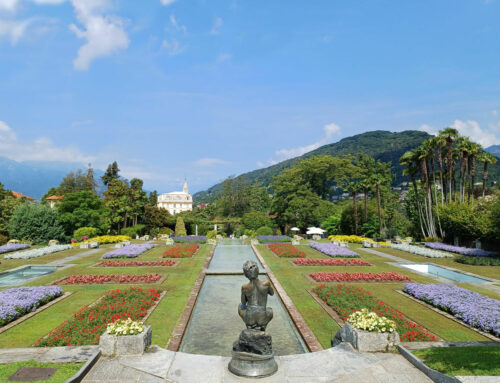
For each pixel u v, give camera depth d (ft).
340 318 44.47
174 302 52.11
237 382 25.48
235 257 110.11
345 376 26.27
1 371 25.93
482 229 108.06
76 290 59.26
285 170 253.65
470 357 28.48
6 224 149.69
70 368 26.63
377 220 172.35
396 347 30.32
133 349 29.19
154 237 193.06
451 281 70.33
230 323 46.39
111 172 271.49
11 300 46.44
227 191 302.04
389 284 65.41
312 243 133.90
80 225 156.35
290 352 37.09
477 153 129.70
